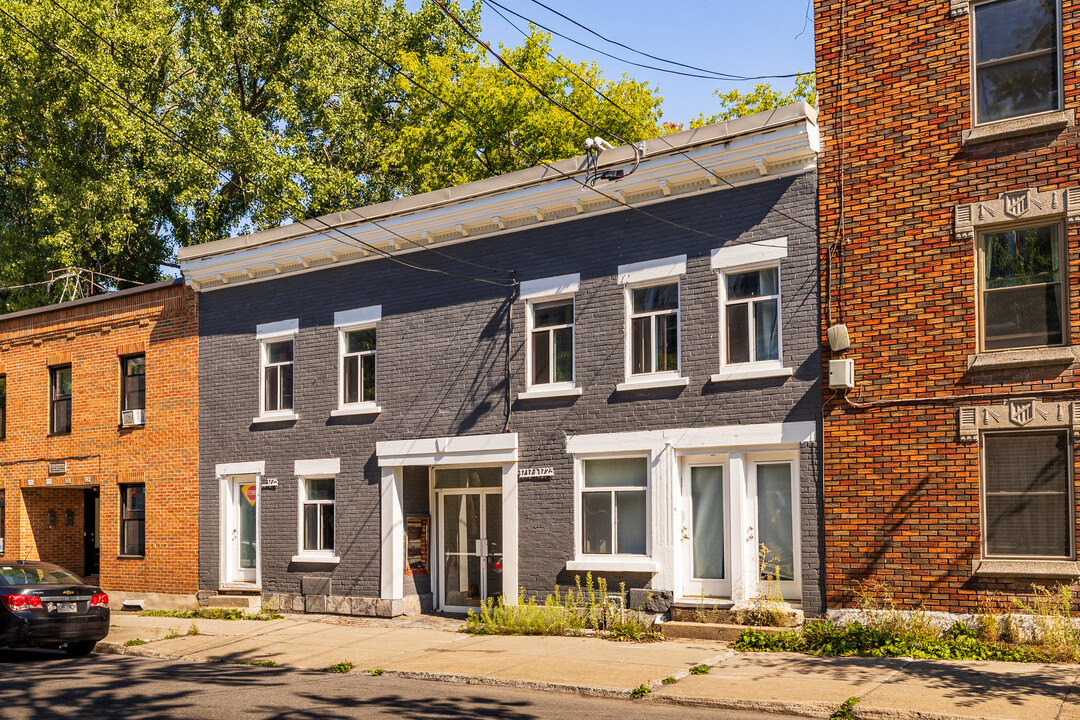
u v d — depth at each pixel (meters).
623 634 15.99
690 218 16.83
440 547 20.47
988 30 14.63
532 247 18.64
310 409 21.38
